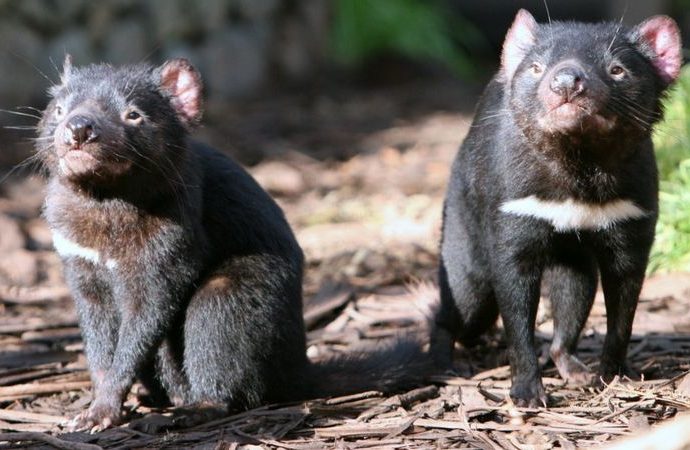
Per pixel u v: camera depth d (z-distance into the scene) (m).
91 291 9.23
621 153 8.77
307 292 12.84
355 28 26.61
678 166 13.76
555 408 8.90
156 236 8.97
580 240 9.19
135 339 8.99
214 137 20.44
